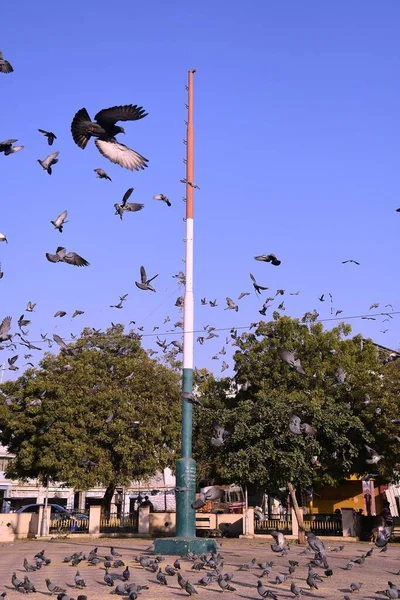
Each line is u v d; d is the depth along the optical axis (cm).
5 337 1457
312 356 3603
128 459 3297
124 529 3409
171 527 3312
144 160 947
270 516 3619
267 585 1327
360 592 1256
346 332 3800
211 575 1264
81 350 3544
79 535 3200
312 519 3297
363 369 3431
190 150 2106
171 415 3481
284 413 2723
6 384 3481
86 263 1352
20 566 1686
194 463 1883
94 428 3294
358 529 3091
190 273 2005
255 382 3653
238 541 2875
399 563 1842
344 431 3006
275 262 1463
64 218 1340
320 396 3322
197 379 3875
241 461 2717
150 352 3069
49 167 1237
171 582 1333
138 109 903
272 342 3716
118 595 1167
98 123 910
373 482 3788
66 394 3288
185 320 1967
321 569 1606
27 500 6009
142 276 1566
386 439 3086
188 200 2062
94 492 6384
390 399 3055
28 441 3353
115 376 3516
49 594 1180
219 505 3881
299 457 2692
